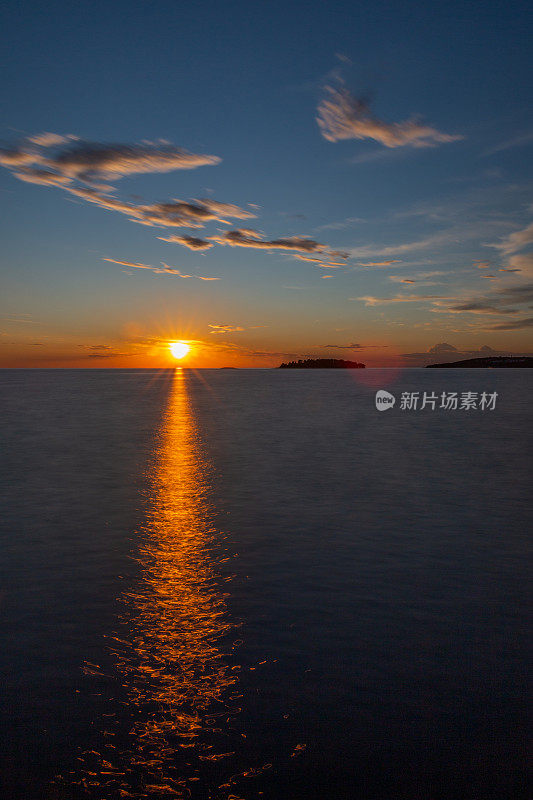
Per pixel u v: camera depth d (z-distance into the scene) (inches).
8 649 296.7
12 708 245.3
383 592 377.7
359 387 5009.8
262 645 302.5
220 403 2662.4
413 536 510.3
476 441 1262.3
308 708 246.2
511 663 284.2
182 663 283.7
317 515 585.6
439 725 235.0
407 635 314.8
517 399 3090.6
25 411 2103.8
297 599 365.1
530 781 204.2
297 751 219.3
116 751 219.3
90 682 265.7
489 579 402.0
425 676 271.9
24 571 415.8
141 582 394.0
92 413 2023.9
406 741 225.1
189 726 234.1
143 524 548.4
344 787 201.5
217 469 869.8
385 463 938.1
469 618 336.8
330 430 1485.0
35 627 323.0
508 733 230.1
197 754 217.8
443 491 708.0
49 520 563.2
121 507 619.2
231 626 325.7
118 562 436.5
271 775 207.0
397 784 202.7
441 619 335.3
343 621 332.5
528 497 673.0
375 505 632.4
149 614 341.1
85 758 215.5
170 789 200.4
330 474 828.0
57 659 286.8
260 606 353.7
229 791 199.6
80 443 1192.2
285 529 532.4
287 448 1127.0
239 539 499.5
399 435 1384.1
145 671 275.9
